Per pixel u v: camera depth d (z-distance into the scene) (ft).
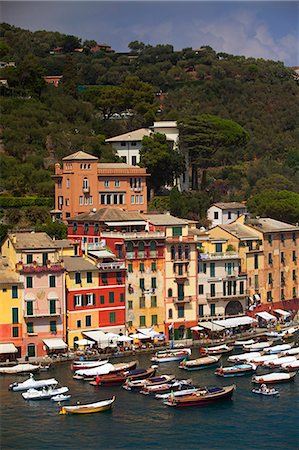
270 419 472.85
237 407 491.72
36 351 583.99
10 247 602.85
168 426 461.37
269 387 529.86
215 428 458.50
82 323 605.73
